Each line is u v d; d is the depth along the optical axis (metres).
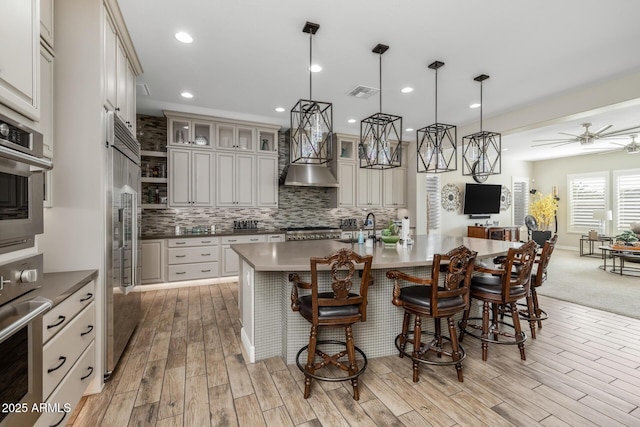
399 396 2.05
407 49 2.97
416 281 2.21
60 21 2.08
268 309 2.58
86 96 2.12
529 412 1.89
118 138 2.35
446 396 2.05
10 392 1.13
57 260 2.08
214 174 5.10
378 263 2.32
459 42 2.85
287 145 5.96
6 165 1.15
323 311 2.04
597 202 8.20
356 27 2.62
